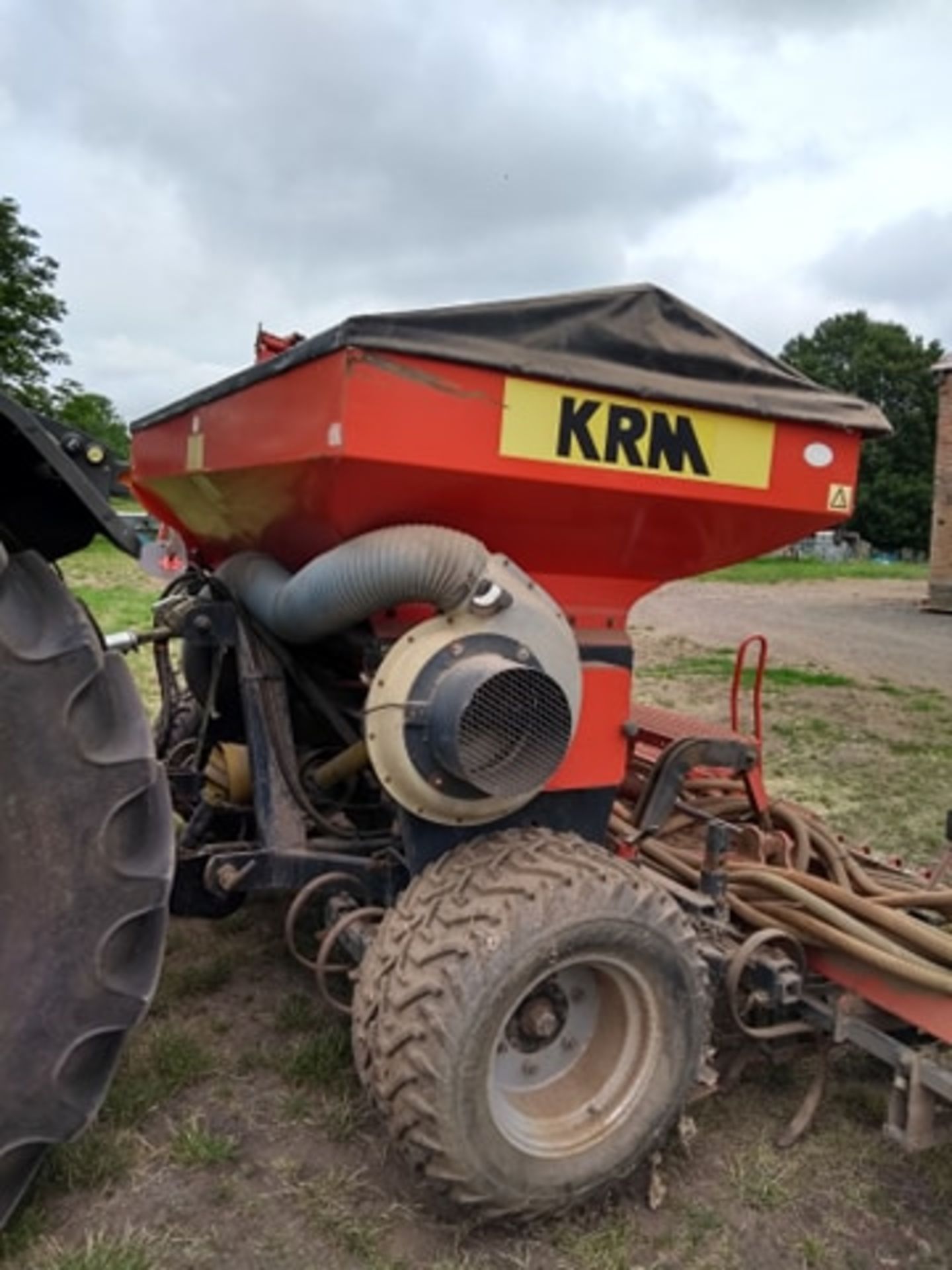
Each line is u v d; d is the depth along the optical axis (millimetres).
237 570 3205
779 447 2932
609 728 2990
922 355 62594
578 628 3021
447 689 2467
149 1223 2438
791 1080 3203
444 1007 2299
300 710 3451
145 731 2148
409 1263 2365
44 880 2043
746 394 2863
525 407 2525
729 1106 3057
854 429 3016
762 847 3459
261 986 3562
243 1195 2547
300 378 2496
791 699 9594
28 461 2340
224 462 2949
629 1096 2576
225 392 2934
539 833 2701
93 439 2404
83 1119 2121
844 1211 2625
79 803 2053
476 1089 2324
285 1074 3023
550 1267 2389
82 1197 2512
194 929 3953
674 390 2723
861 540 57375
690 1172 2750
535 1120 2520
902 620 17734
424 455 2414
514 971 2342
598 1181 2506
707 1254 2457
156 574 4047
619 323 2699
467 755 2439
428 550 2520
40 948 2051
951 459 19297
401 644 2588
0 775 1991
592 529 2838
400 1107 2324
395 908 2570
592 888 2490
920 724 8523
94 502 2268
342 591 2574
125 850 2105
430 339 2395
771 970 2842
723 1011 3168
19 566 2125
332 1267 2336
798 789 6418
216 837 3486
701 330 2881
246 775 3291
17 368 42031
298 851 2947
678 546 3014
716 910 3021
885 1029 2928
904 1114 2727
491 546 2799
